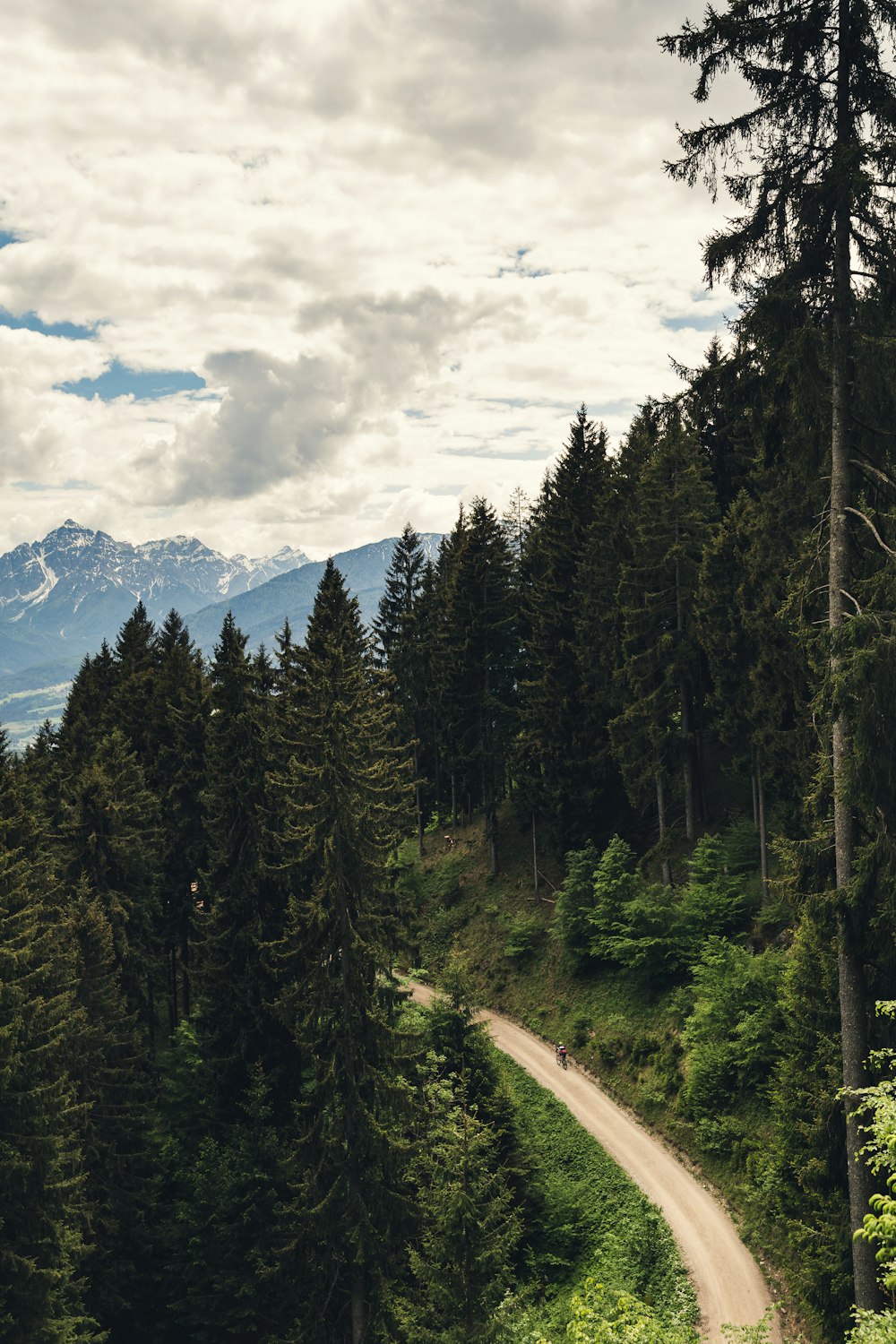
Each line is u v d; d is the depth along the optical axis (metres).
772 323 14.60
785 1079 23.47
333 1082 23.59
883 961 14.44
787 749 33.78
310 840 24.23
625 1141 33.81
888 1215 9.89
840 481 15.12
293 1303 26.89
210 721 35.34
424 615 62.03
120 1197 30.38
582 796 47.06
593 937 43.53
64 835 36.31
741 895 38.44
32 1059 22.48
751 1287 25.50
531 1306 27.77
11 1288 20.91
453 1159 22.75
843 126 14.44
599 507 49.75
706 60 14.41
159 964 39.19
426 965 52.06
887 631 13.38
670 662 41.47
